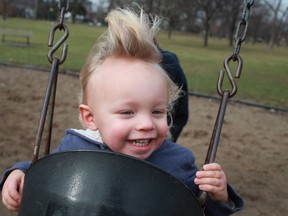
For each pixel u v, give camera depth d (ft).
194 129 20.26
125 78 3.95
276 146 18.84
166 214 3.57
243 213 12.00
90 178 3.54
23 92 25.39
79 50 53.06
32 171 3.88
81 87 4.53
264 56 82.74
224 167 15.55
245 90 33.12
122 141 3.96
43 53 46.88
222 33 148.56
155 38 4.47
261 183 14.30
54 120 19.70
